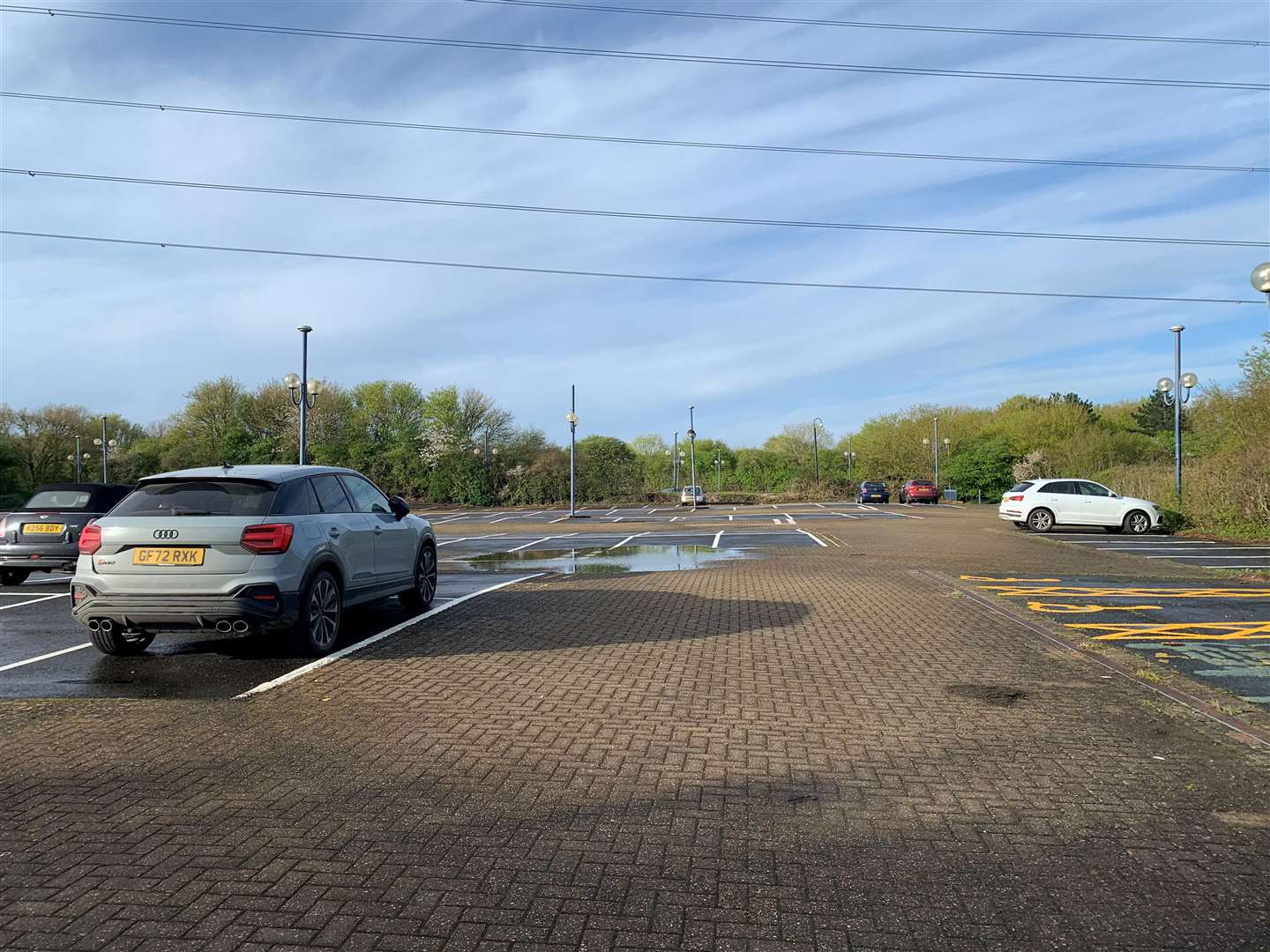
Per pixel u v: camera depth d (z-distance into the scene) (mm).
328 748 4934
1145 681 6539
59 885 3277
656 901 3166
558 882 3305
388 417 65500
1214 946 2869
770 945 2871
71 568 12656
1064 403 66688
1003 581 13141
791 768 4609
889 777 4480
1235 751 4895
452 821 3893
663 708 5766
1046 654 7492
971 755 4816
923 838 3723
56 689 6395
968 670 6883
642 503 59406
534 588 11922
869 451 72188
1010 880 3342
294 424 60344
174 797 4188
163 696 6133
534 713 5637
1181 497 26062
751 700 5969
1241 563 16094
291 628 7211
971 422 71562
